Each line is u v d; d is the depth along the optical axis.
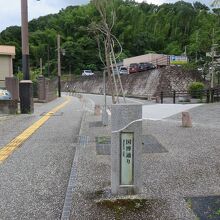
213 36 31.39
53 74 73.94
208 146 7.37
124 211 4.08
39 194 4.81
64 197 4.68
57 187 5.10
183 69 39.62
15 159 6.80
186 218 3.84
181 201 4.31
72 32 65.81
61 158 6.85
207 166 5.81
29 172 5.88
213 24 32.44
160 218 3.87
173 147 7.38
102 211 4.11
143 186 4.88
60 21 72.81
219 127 10.25
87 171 5.77
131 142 4.54
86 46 64.56
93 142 8.22
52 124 11.85
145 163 6.10
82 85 64.00
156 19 67.94
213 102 23.42
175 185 4.91
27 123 12.16
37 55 74.12
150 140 8.17
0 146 8.12
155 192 4.64
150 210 4.08
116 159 4.54
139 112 4.50
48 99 27.94
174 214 3.95
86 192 4.76
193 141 7.98
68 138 9.02
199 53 39.03
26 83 15.83
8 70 30.36
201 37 34.47
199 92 28.52
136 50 59.25
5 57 30.16
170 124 11.05
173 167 5.80
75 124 11.83
